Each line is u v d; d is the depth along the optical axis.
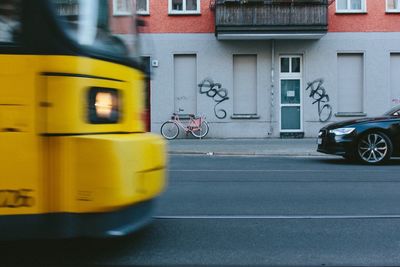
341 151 12.67
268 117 21.58
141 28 5.54
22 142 4.04
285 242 5.58
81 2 4.24
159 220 6.54
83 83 4.14
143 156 4.59
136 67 5.02
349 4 21.53
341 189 8.85
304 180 9.91
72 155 4.08
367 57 21.50
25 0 4.02
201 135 21.50
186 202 7.70
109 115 4.44
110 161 4.16
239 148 17.05
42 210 4.08
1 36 4.03
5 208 4.07
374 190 8.75
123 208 4.38
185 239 5.65
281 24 20.45
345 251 5.26
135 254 5.07
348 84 21.61
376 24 21.44
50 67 4.02
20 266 4.65
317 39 21.42
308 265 4.82
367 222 6.48
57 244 5.34
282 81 21.67
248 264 4.84
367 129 12.60
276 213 6.98
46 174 4.07
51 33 4.02
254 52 21.45
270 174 10.84
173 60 21.55
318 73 21.55
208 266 4.77
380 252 5.23
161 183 5.03
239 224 6.36
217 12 20.53
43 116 4.04
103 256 4.99
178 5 21.52
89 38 4.28
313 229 6.13
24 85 4.02
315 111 21.62
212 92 21.55
